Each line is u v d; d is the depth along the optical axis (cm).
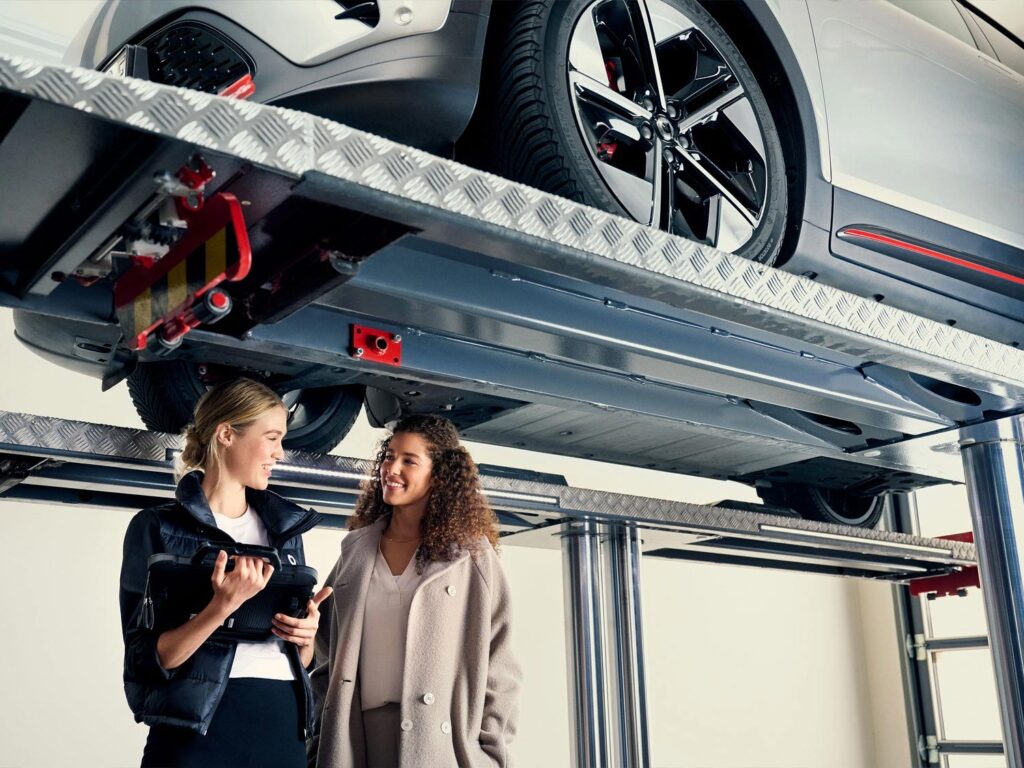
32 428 225
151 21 197
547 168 209
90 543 434
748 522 366
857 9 277
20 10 421
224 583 163
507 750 214
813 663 706
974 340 250
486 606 217
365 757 208
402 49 191
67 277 190
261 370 263
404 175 157
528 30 212
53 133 140
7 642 407
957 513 698
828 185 256
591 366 259
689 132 231
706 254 200
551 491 316
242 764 172
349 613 216
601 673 329
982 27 374
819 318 217
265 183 152
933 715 707
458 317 221
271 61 188
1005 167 304
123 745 427
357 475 277
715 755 634
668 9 229
